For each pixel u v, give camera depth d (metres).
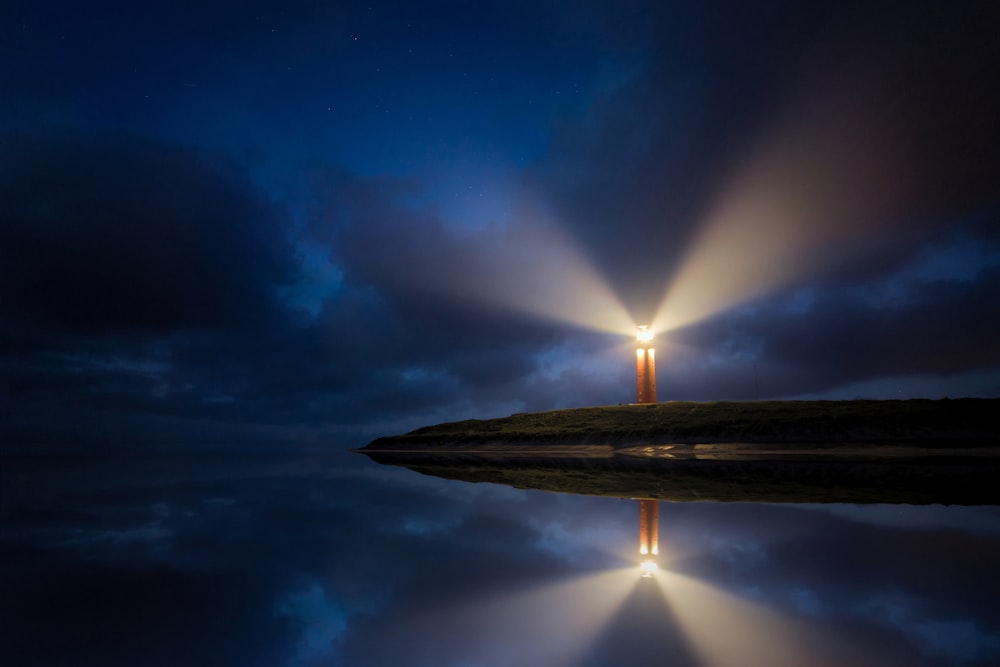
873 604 5.63
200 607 5.75
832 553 8.20
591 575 7.15
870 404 40.22
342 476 27.22
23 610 5.64
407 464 38.44
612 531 10.58
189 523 12.02
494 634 4.87
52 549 9.07
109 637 4.80
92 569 7.58
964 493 14.92
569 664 4.10
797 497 14.67
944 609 5.43
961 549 8.34
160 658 4.30
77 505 15.45
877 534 9.55
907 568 7.25
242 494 18.58
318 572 7.40
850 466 26.23
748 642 4.55
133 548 9.11
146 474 29.59
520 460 40.12
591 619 5.24
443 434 60.12
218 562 8.04
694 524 11.03
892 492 15.34
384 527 11.34
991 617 5.18
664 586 6.54
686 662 4.12
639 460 36.38
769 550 8.52
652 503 14.38
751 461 31.86
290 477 26.91
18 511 14.09
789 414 40.56
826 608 5.53
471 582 6.84
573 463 35.75
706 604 5.73
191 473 30.58
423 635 4.88
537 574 7.24
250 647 4.58
